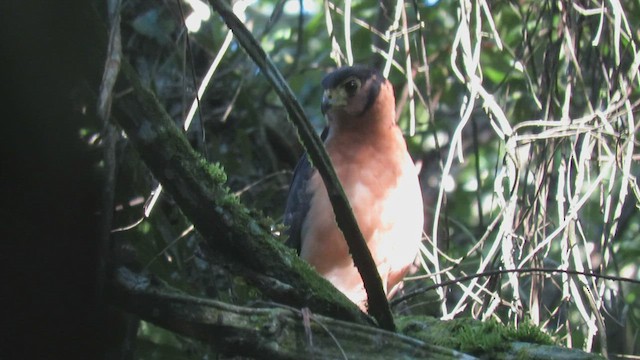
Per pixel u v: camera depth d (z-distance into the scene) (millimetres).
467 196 12055
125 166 6703
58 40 4383
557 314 8492
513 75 9984
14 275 4699
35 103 4438
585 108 8539
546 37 8320
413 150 11766
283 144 10555
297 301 5176
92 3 4508
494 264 7840
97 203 4672
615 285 10141
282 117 10734
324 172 4949
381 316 5375
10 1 4230
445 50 10578
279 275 5141
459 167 12328
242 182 9867
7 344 4797
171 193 4965
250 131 10148
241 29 4617
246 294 7504
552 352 5383
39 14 4297
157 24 8891
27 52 4344
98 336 4949
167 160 4883
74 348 4898
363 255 5176
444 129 12055
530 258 6676
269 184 10047
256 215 5156
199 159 4945
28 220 4613
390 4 9695
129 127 4820
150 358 7898
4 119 4441
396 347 5066
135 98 4805
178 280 7789
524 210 7219
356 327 5047
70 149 4559
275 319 4898
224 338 4879
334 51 7352
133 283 4938
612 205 9797
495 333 5617
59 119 4496
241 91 10086
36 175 4562
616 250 10398
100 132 4629
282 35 11875
